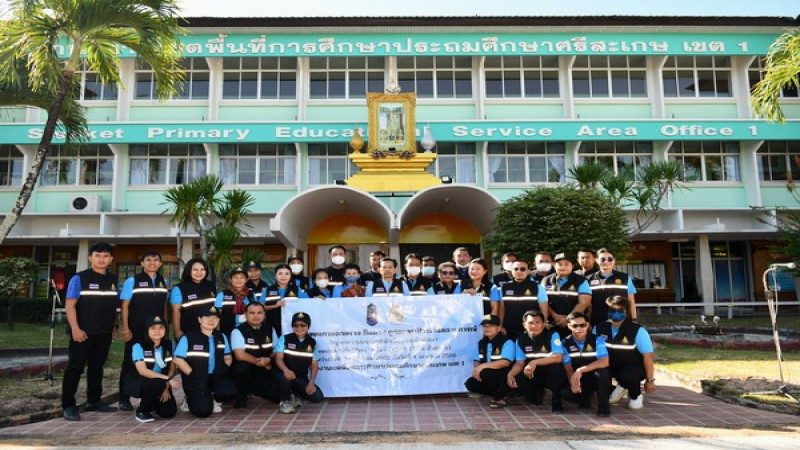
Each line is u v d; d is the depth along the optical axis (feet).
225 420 19.79
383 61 67.87
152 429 18.62
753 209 63.10
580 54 65.72
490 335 21.65
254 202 58.49
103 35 30.09
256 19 64.44
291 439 17.16
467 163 66.80
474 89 67.15
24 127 63.31
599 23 65.87
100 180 66.03
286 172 66.23
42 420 19.97
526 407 21.35
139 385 19.90
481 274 24.63
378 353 23.09
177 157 66.28
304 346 21.91
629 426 18.35
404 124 59.82
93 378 21.39
